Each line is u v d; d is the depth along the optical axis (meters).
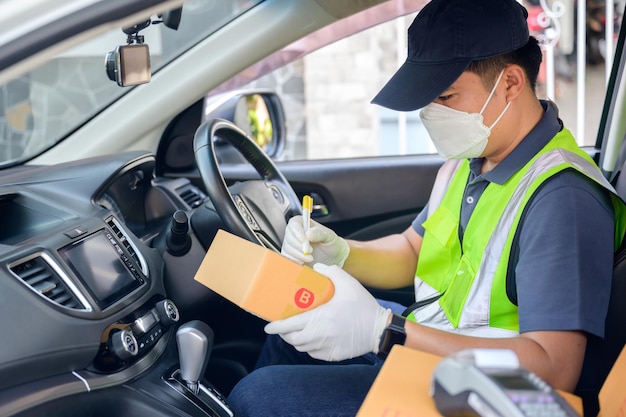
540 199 1.56
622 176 1.93
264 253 1.47
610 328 1.62
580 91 4.53
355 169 2.64
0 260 1.50
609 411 1.28
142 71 1.70
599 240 1.52
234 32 2.35
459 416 0.95
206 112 2.70
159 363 1.71
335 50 5.70
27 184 1.88
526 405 0.88
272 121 2.95
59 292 1.55
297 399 1.70
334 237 1.96
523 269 1.53
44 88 4.36
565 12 4.18
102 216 1.82
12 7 1.02
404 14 2.43
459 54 1.57
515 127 1.65
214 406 1.67
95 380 1.53
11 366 1.41
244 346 2.25
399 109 1.57
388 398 1.09
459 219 1.82
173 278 2.01
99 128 2.35
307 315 1.48
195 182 2.52
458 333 1.69
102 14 1.05
